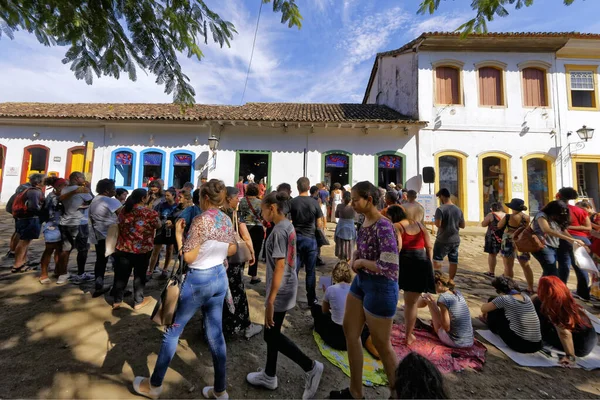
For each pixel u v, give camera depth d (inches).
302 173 502.0
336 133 504.7
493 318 139.5
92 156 507.8
